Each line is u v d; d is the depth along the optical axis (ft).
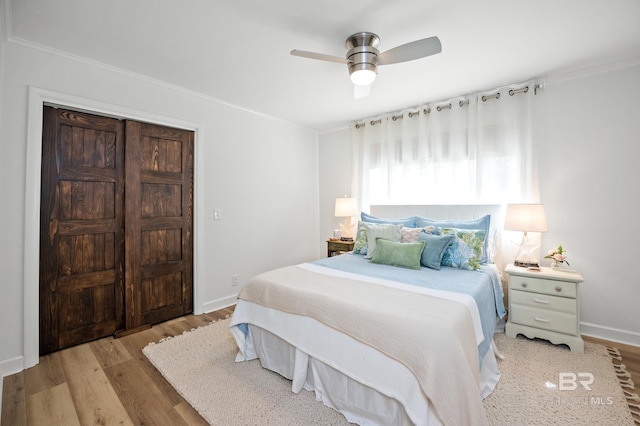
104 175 8.21
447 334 4.20
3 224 6.47
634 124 7.70
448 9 5.63
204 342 7.96
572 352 7.24
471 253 8.15
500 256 9.30
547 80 8.77
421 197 11.10
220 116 10.69
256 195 12.06
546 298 7.65
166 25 6.15
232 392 5.78
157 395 5.75
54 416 5.15
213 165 10.49
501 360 6.90
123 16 5.83
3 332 6.46
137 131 8.80
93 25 6.13
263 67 8.05
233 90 9.71
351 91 9.78
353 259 9.41
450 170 10.49
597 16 5.86
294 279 6.83
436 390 3.80
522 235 9.04
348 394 5.00
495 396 5.59
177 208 9.76
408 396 4.07
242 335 6.98
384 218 11.53
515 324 8.07
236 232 11.30
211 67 8.06
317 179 15.10
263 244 12.37
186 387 5.95
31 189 6.80
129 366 6.80
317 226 15.10
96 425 4.95
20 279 6.68
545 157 8.89
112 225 8.38
